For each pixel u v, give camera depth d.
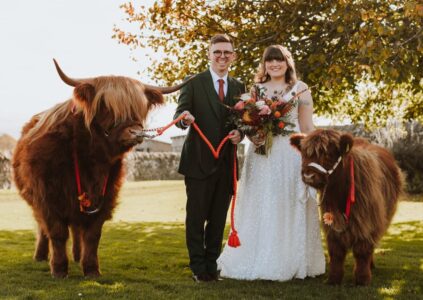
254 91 4.57
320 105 10.21
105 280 4.44
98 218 4.57
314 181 4.00
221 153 4.46
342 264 4.47
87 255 4.61
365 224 4.29
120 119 3.95
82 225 4.57
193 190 4.48
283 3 8.51
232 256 4.65
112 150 4.07
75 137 4.27
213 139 4.45
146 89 4.25
